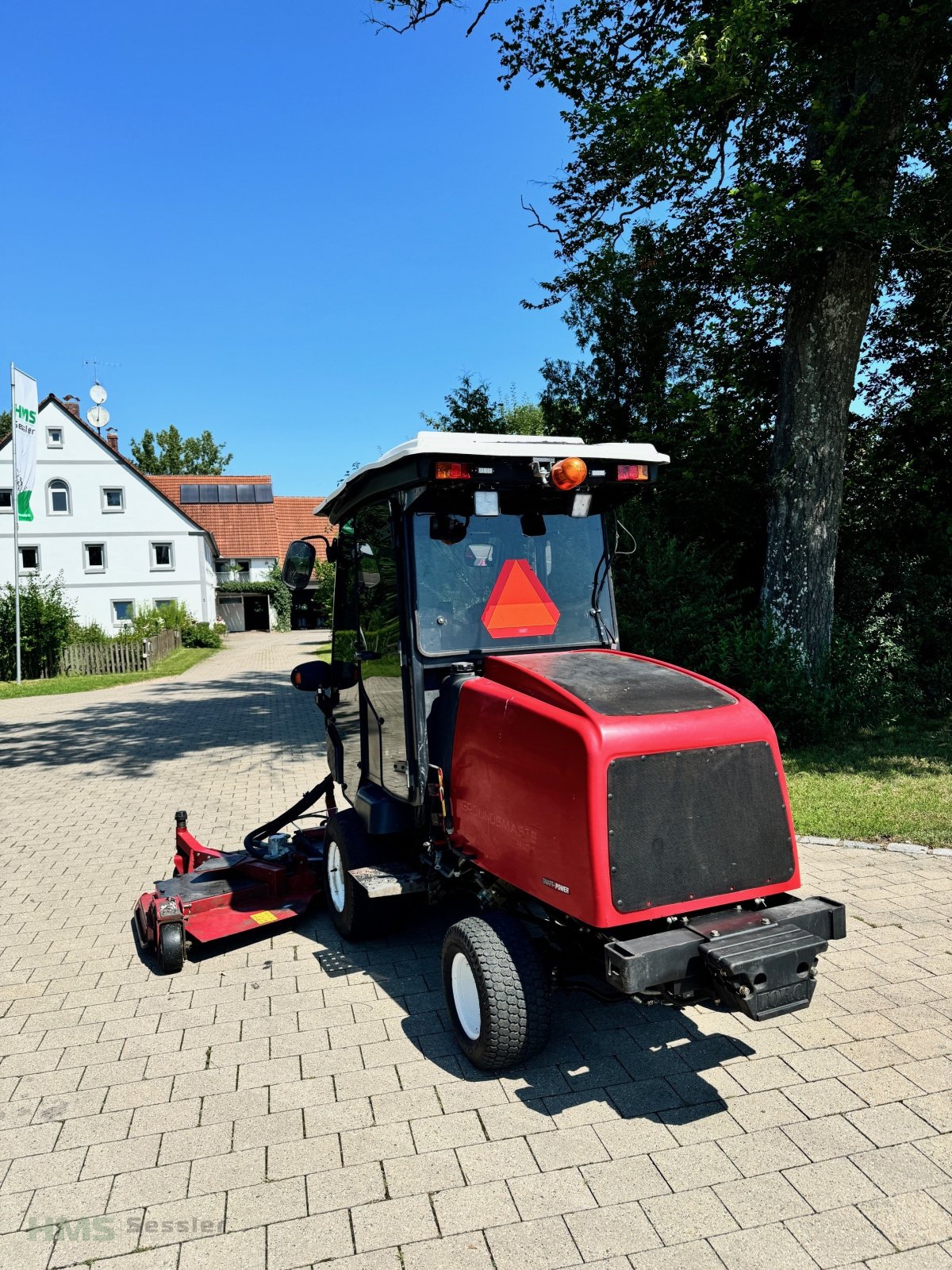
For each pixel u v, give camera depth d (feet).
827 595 33.06
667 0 33.30
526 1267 8.55
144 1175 10.21
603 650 14.29
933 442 39.52
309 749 39.83
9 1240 9.20
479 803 12.20
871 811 23.06
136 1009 14.51
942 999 13.66
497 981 11.27
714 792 10.90
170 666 92.73
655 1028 13.17
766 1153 10.13
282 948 16.76
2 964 16.53
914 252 30.30
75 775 35.65
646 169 32.55
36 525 126.41
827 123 28.19
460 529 13.76
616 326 42.14
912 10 28.91
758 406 40.22
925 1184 9.53
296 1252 8.88
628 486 14.53
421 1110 11.25
